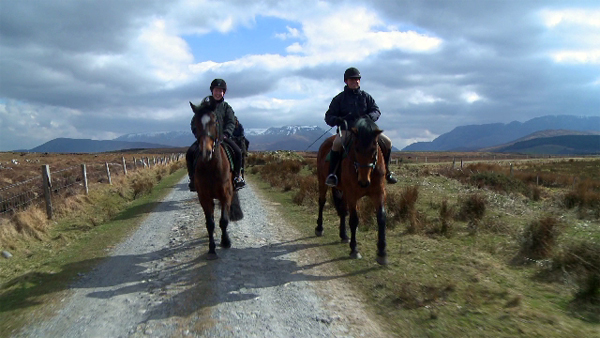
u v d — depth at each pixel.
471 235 6.60
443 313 3.76
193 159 6.69
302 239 7.02
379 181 5.40
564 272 4.36
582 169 29.84
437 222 7.48
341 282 4.82
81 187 12.79
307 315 3.93
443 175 18.11
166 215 9.90
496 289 4.23
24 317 4.05
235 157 6.94
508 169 25.62
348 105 6.23
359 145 5.10
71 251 6.74
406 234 6.89
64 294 4.68
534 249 5.35
